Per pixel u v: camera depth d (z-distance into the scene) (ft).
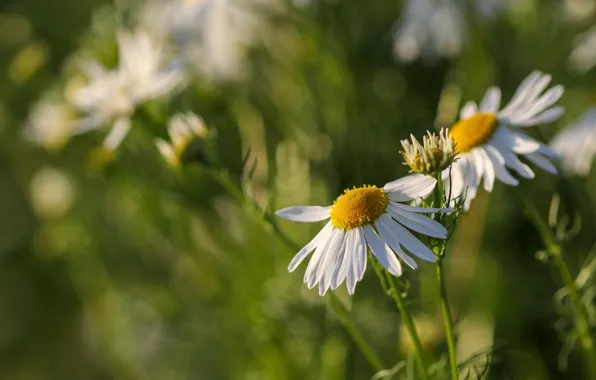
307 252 1.25
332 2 1.62
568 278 1.35
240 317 1.69
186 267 1.88
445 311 1.25
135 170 1.64
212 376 1.95
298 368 1.63
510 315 1.60
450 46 1.64
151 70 1.53
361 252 1.24
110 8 1.90
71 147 1.92
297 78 1.65
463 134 1.31
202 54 1.64
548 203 1.60
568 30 1.67
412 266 1.22
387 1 1.73
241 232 1.65
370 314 1.58
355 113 1.64
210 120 1.51
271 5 1.63
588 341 1.36
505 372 1.57
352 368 1.59
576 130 1.51
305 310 1.61
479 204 1.59
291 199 1.64
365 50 1.66
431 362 1.41
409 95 1.71
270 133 1.66
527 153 1.31
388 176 1.62
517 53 1.68
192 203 1.64
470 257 1.59
